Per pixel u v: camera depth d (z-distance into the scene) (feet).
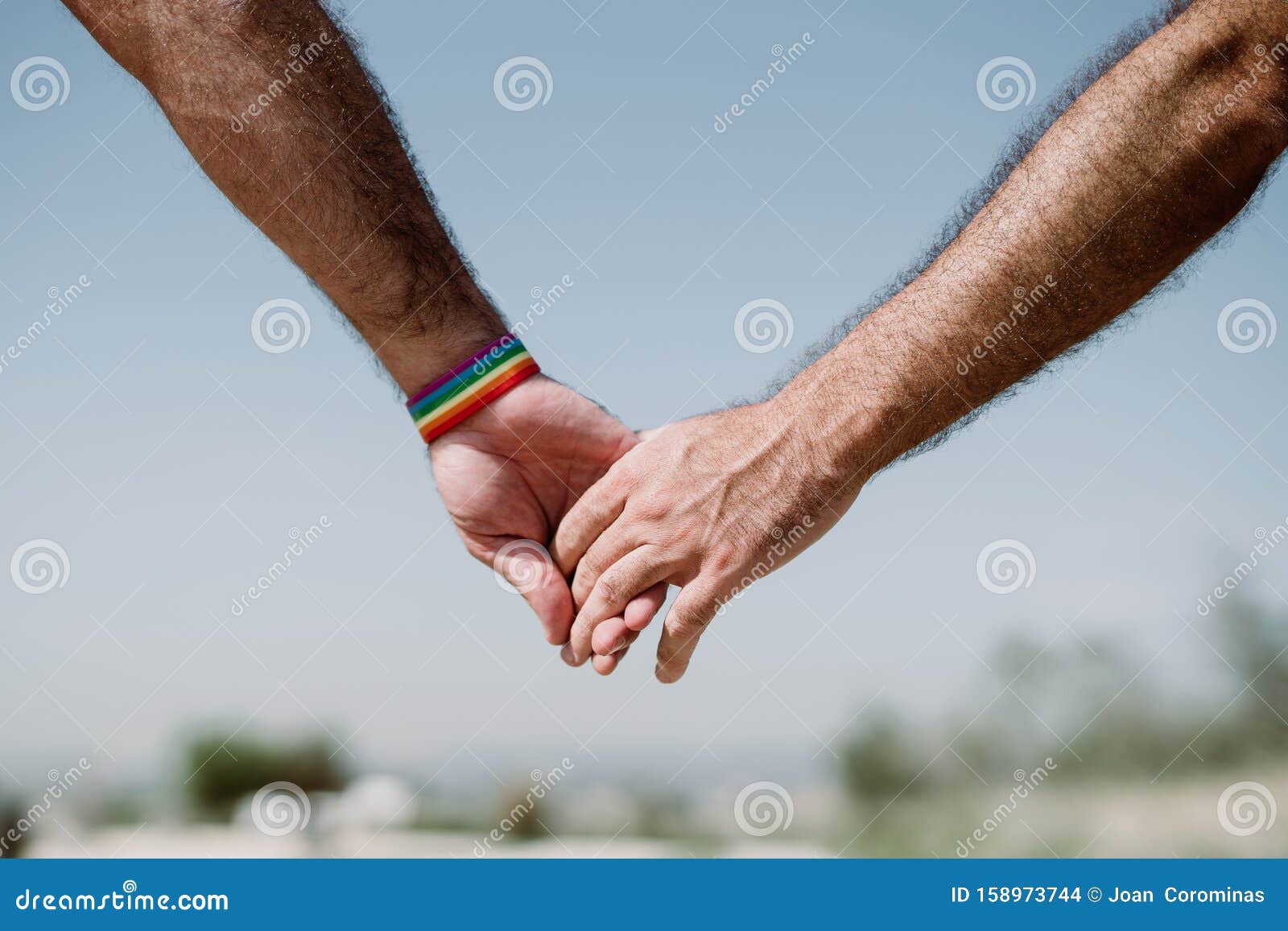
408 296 8.67
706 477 8.45
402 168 8.66
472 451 9.04
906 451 8.10
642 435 9.02
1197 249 7.20
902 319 7.80
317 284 8.71
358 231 8.39
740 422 8.47
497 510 9.11
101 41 8.09
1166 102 6.89
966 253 7.56
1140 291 7.36
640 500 8.58
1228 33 6.75
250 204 8.38
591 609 8.79
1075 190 7.11
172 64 7.97
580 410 8.96
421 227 8.70
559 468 9.09
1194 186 6.92
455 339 8.87
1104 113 7.09
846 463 8.13
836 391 8.05
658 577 8.61
